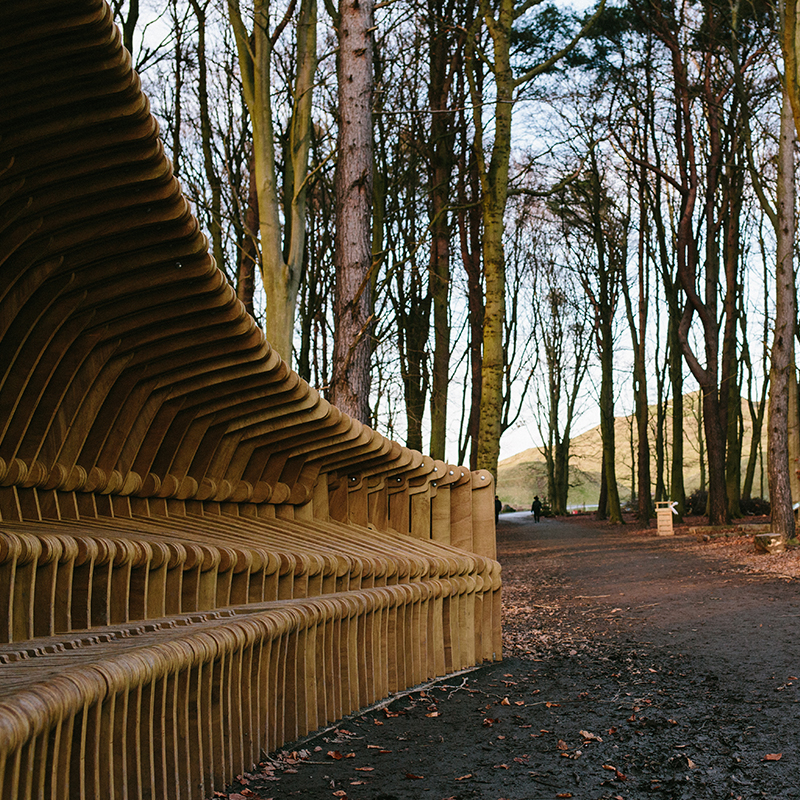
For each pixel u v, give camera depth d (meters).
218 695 4.18
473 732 5.66
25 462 4.36
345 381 12.20
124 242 4.24
